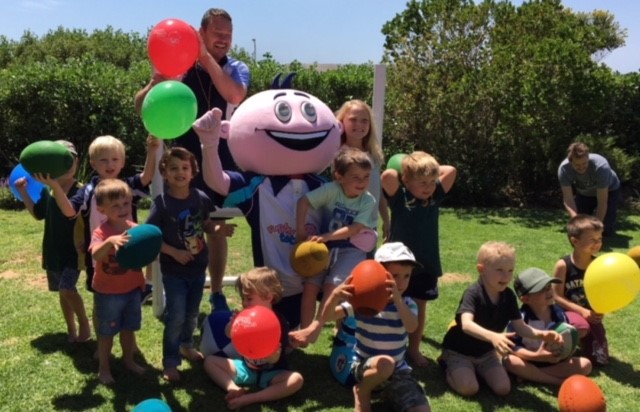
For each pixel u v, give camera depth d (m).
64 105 10.30
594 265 3.88
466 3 12.00
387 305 3.51
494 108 11.23
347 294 3.27
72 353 4.23
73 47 25.41
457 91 11.27
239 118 4.23
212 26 4.68
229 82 4.59
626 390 3.92
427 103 11.56
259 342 3.19
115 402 3.59
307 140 4.16
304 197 4.07
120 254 3.38
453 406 3.68
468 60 11.86
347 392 3.82
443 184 4.26
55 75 10.27
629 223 9.67
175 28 3.92
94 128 10.39
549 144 10.84
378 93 5.05
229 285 5.87
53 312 5.00
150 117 3.56
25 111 10.44
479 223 9.62
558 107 10.61
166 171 3.79
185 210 3.86
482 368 3.96
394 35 12.06
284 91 4.34
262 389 3.70
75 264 4.26
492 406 3.69
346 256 4.14
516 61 11.08
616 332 4.87
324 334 4.79
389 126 11.91
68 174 4.24
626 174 10.66
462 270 6.68
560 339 3.67
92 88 10.29
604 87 10.56
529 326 3.84
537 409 3.67
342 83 11.64
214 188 4.10
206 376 3.97
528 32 11.63
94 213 4.03
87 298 5.35
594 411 3.18
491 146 11.41
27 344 4.35
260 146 4.12
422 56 11.91
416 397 3.41
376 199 4.70
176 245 3.84
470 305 3.82
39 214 4.43
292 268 4.12
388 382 3.52
